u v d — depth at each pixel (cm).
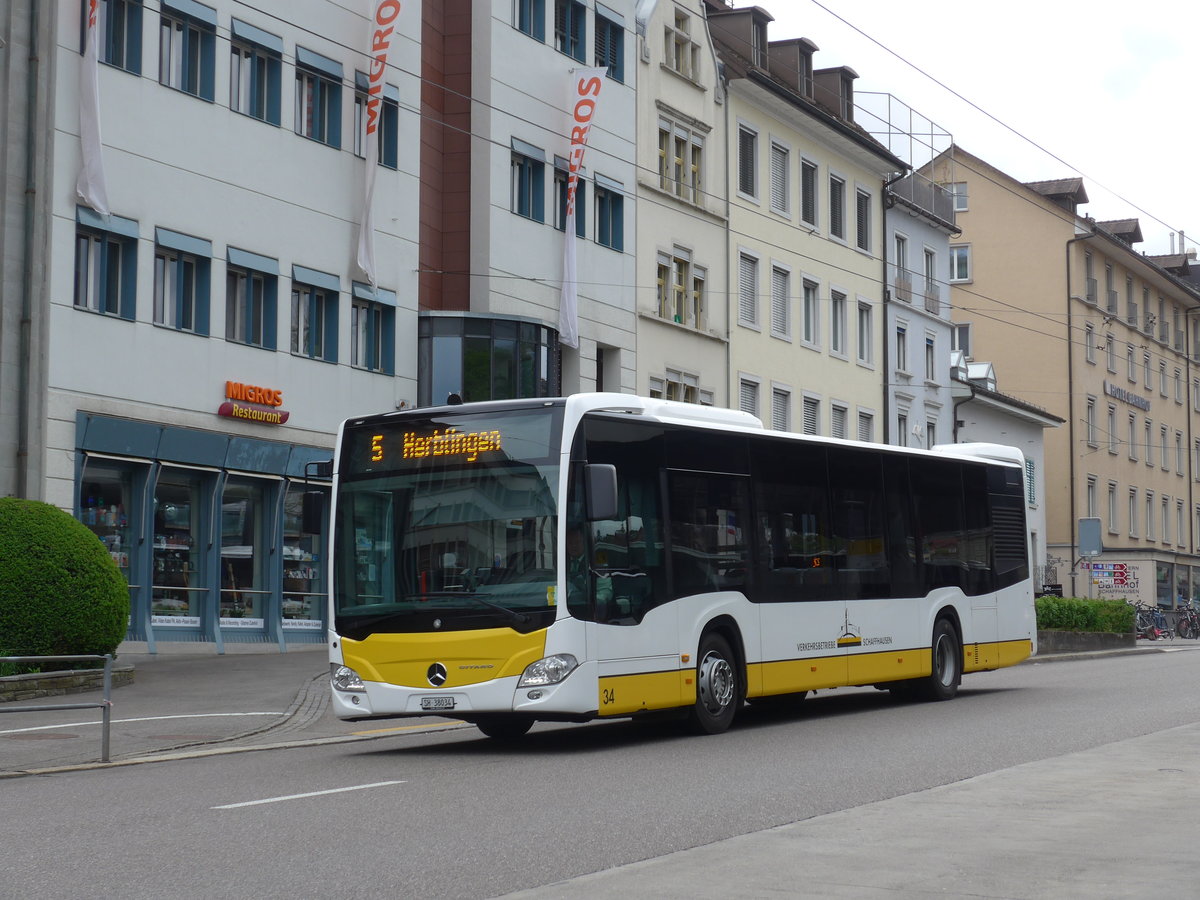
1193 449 8550
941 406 5919
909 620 2080
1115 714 1877
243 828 1012
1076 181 7100
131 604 2803
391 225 3412
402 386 3431
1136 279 7775
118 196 2766
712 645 1703
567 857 899
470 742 1667
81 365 2680
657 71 4319
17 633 2088
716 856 891
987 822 1017
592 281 4012
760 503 1803
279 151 3123
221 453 2962
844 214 5284
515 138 3766
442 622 1512
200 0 2941
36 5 2608
